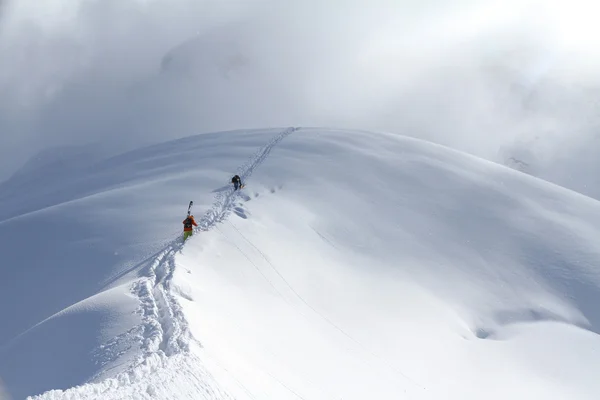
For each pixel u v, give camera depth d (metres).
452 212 48.16
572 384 30.39
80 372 15.34
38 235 37.41
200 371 13.82
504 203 51.69
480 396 27.31
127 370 13.02
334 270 34.75
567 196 57.22
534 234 47.12
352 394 21.34
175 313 18.44
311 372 21.09
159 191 44.06
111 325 17.84
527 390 28.89
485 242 45.00
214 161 53.75
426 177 53.47
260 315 24.80
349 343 27.34
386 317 31.73
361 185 49.22
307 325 26.78
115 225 36.69
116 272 28.89
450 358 30.11
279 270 31.66
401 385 25.06
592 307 39.56
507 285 40.28
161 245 31.80
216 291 24.58
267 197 42.50
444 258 41.47
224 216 36.66
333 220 41.75
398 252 40.31
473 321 35.53
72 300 27.88
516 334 35.12
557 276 42.31
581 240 47.41
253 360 18.33
